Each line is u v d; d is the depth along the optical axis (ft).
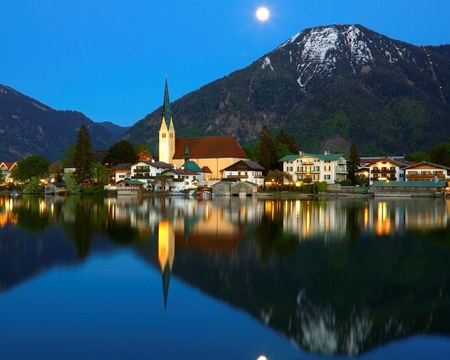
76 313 84.28
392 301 89.10
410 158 652.07
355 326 77.51
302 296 92.12
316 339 73.31
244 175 531.50
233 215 242.58
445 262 118.62
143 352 69.62
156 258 125.18
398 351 69.67
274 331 76.02
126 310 85.51
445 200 396.78
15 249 138.62
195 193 499.10
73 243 149.18
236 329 76.89
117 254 130.72
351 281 101.45
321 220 214.90
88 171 543.80
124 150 629.51
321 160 538.06
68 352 69.67
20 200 404.98
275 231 174.50
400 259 122.31
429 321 79.61
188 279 104.12
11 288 98.43
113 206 318.86
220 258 124.77
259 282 101.14
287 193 503.20
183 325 78.74
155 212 263.49
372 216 234.17
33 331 76.79
